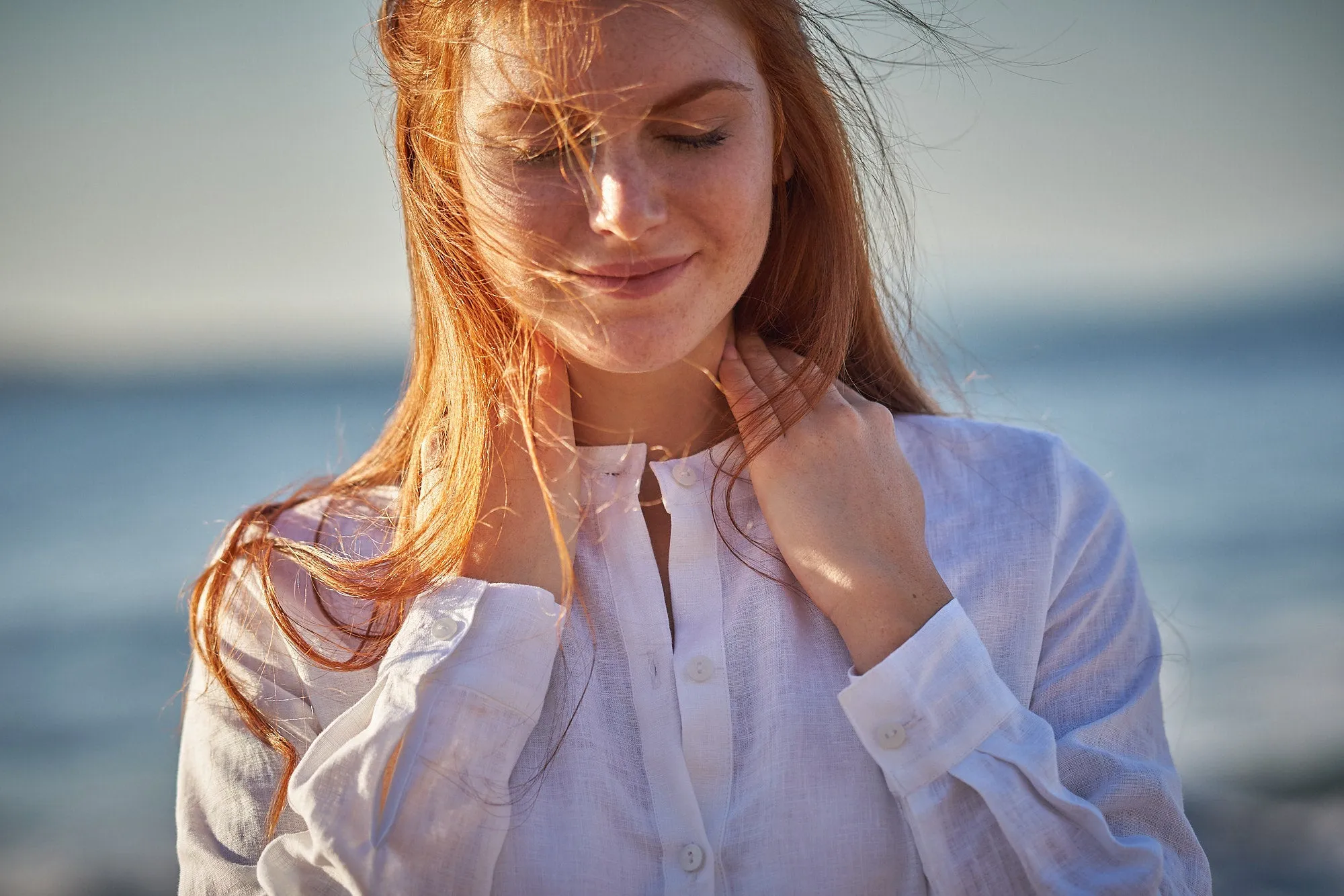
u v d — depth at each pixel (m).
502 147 1.27
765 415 1.50
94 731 7.77
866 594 1.40
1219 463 12.88
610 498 1.54
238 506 13.62
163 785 6.94
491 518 1.47
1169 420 15.24
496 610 1.40
